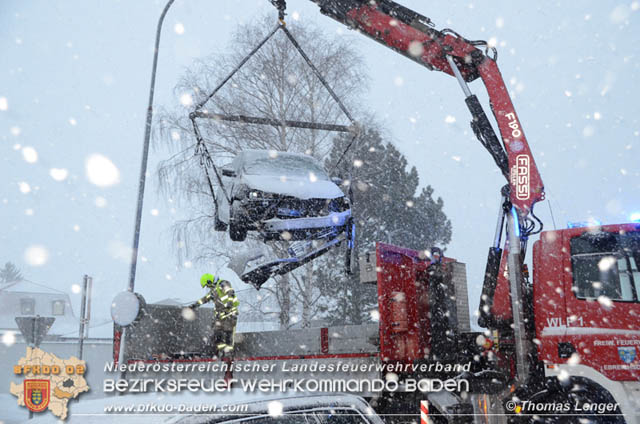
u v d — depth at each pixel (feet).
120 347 23.48
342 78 58.54
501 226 21.54
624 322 17.94
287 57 57.98
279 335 23.38
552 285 19.30
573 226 19.84
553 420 18.29
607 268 18.47
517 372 18.31
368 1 25.07
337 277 69.15
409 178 82.38
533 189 21.25
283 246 54.44
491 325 20.31
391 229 72.38
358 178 58.54
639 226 18.43
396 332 18.70
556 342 18.86
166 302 80.43
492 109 23.09
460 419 16.35
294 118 57.26
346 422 8.87
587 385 18.21
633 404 17.47
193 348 26.17
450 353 20.15
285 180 25.93
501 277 20.75
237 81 57.88
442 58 25.08
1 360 68.28
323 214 26.45
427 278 21.89
